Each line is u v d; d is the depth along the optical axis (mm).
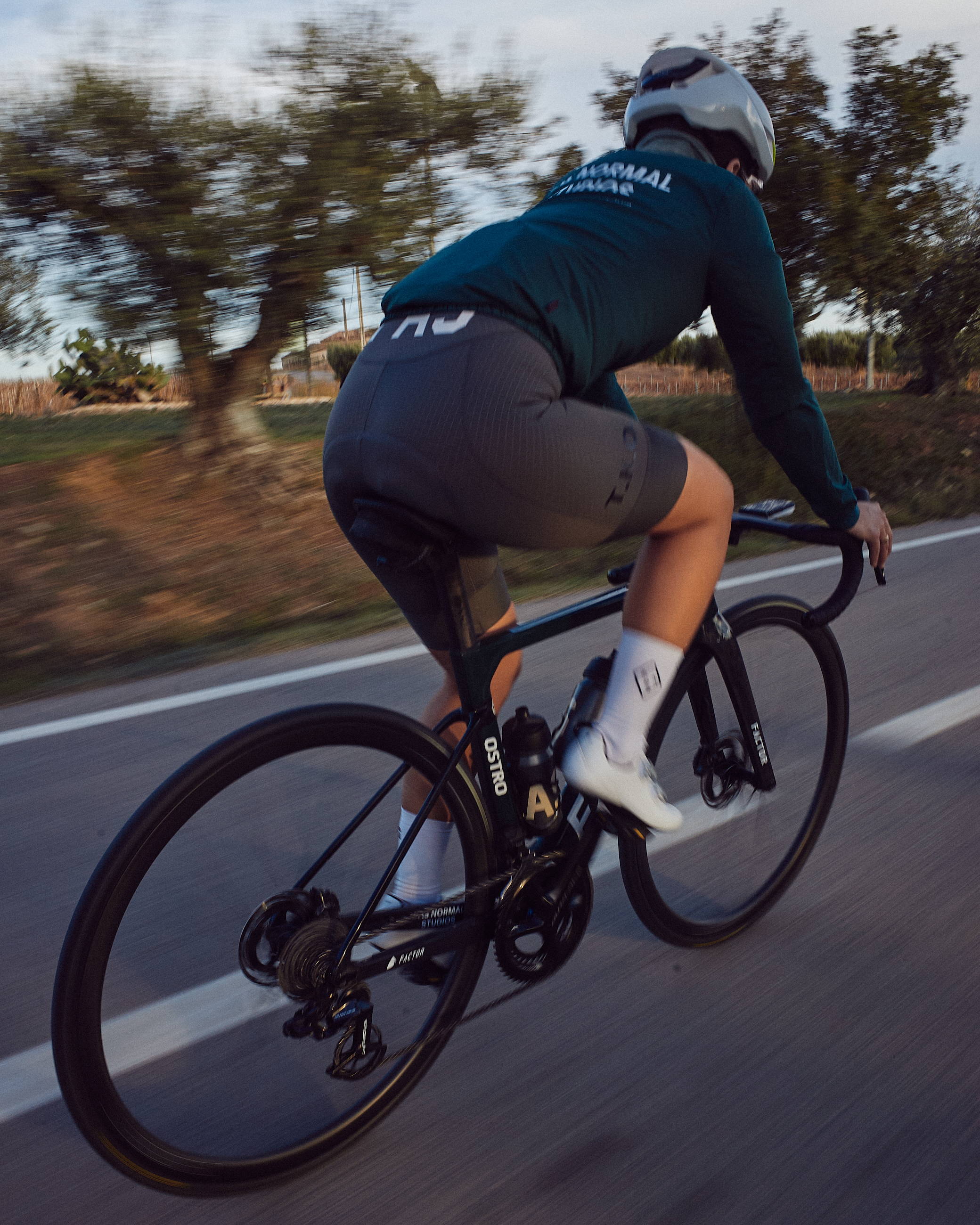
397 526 1747
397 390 1704
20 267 7445
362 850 1920
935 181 12797
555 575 6602
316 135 7383
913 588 6266
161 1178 1723
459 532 1806
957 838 3064
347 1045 1870
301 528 7836
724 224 1876
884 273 12750
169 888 1712
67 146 6957
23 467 8312
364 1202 1816
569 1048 2189
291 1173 1849
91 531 7270
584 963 2486
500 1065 2145
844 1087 2070
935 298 18453
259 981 1834
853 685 4410
